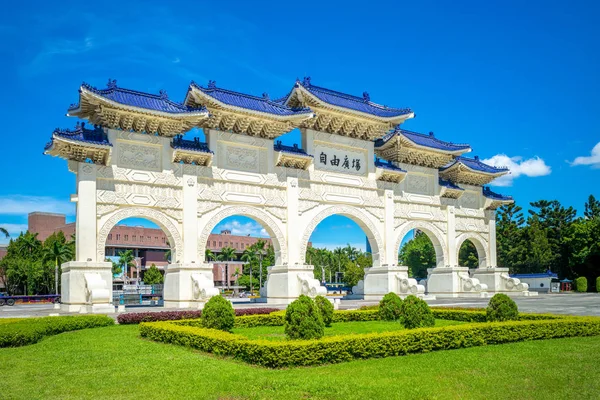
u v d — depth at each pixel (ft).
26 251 297.74
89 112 130.31
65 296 122.01
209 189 138.00
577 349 62.59
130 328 86.38
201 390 43.50
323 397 41.04
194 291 128.98
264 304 147.64
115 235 377.09
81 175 122.11
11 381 47.65
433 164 186.09
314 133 156.87
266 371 50.57
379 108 175.01
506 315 82.28
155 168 132.26
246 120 141.49
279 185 149.18
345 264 391.65
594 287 271.49
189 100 139.13
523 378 47.24
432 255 319.88
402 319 79.36
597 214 319.47
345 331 81.46
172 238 132.87
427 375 48.62
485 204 206.08
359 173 166.61
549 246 292.40
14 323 78.74
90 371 51.60
